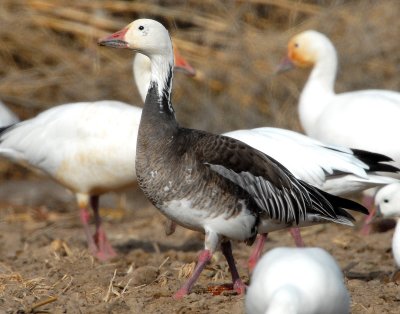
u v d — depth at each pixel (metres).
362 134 12.91
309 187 9.47
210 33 19.55
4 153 12.76
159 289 9.84
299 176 10.45
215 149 9.02
